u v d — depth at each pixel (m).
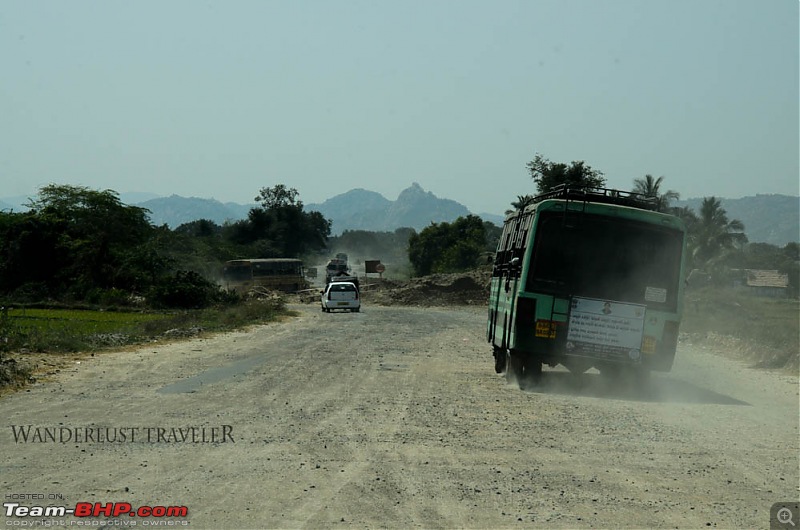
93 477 10.96
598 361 20.20
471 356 29.91
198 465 11.67
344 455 12.45
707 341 39.25
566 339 20.16
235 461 11.93
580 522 9.29
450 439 13.84
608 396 20.09
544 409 17.44
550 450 13.14
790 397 20.94
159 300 62.31
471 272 103.31
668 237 20.36
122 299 63.62
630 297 20.22
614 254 20.28
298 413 16.19
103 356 27.08
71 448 12.71
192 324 42.44
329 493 10.27
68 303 62.72
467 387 20.86
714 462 12.55
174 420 15.20
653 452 13.20
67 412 15.95
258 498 10.00
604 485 10.97
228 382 20.83
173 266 80.50
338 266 128.88
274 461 11.98
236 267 97.31
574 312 20.17
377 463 11.95
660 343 20.20
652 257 20.31
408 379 22.22
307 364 25.56
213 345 32.53
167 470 11.37
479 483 10.91
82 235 79.94
